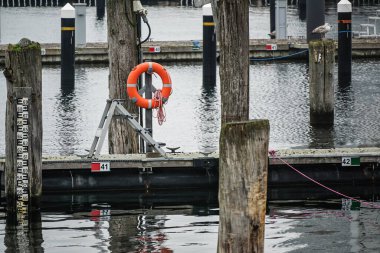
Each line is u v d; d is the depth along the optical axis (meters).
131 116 32.38
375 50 69.56
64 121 46.12
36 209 29.70
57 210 29.78
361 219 28.27
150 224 27.95
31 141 29.42
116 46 33.31
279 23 71.56
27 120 29.31
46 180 31.75
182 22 105.38
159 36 90.19
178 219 28.56
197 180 32.31
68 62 57.56
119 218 28.75
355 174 32.75
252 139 18.23
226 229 18.50
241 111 27.39
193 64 67.75
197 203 30.73
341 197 31.34
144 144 34.09
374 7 120.94
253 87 57.09
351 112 48.34
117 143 33.56
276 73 63.03
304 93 54.91
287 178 32.47
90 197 31.48
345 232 26.78
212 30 58.12
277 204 30.38
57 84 58.66
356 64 66.69
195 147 39.84
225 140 18.33
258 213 18.45
